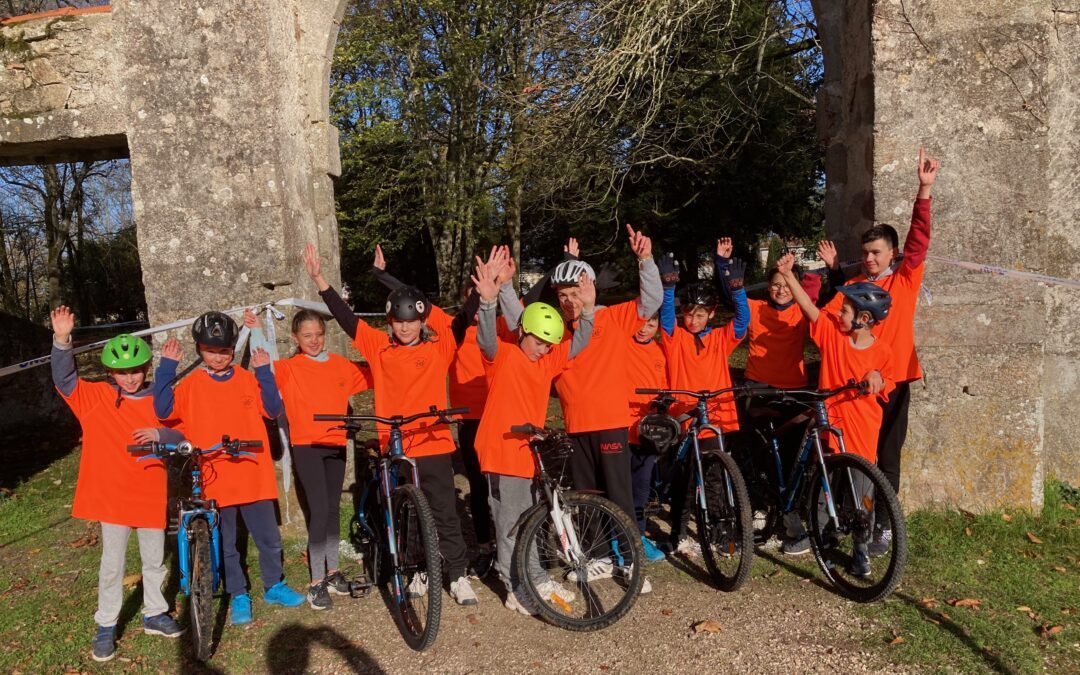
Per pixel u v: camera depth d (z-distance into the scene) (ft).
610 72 30.53
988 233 15.61
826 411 13.44
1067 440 18.24
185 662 11.75
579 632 12.16
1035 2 15.23
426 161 58.49
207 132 15.93
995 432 15.78
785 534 15.76
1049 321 17.99
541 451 12.45
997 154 15.48
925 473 15.99
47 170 63.57
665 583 13.88
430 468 13.08
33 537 17.38
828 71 19.53
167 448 11.59
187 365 16.21
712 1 31.83
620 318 13.43
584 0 33.65
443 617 12.89
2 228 72.02
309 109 18.21
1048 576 13.47
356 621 12.94
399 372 13.15
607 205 56.85
